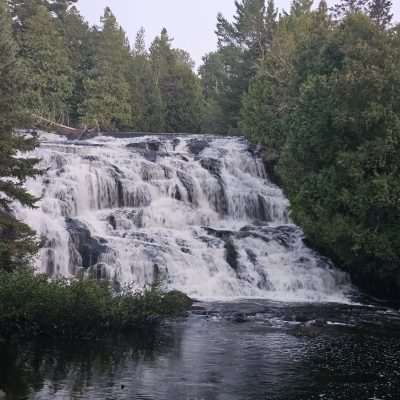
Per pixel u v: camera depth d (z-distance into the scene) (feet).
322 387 46.03
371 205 87.56
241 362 52.70
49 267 89.35
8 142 67.62
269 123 141.49
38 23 210.59
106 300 61.21
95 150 127.44
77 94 234.17
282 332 66.33
